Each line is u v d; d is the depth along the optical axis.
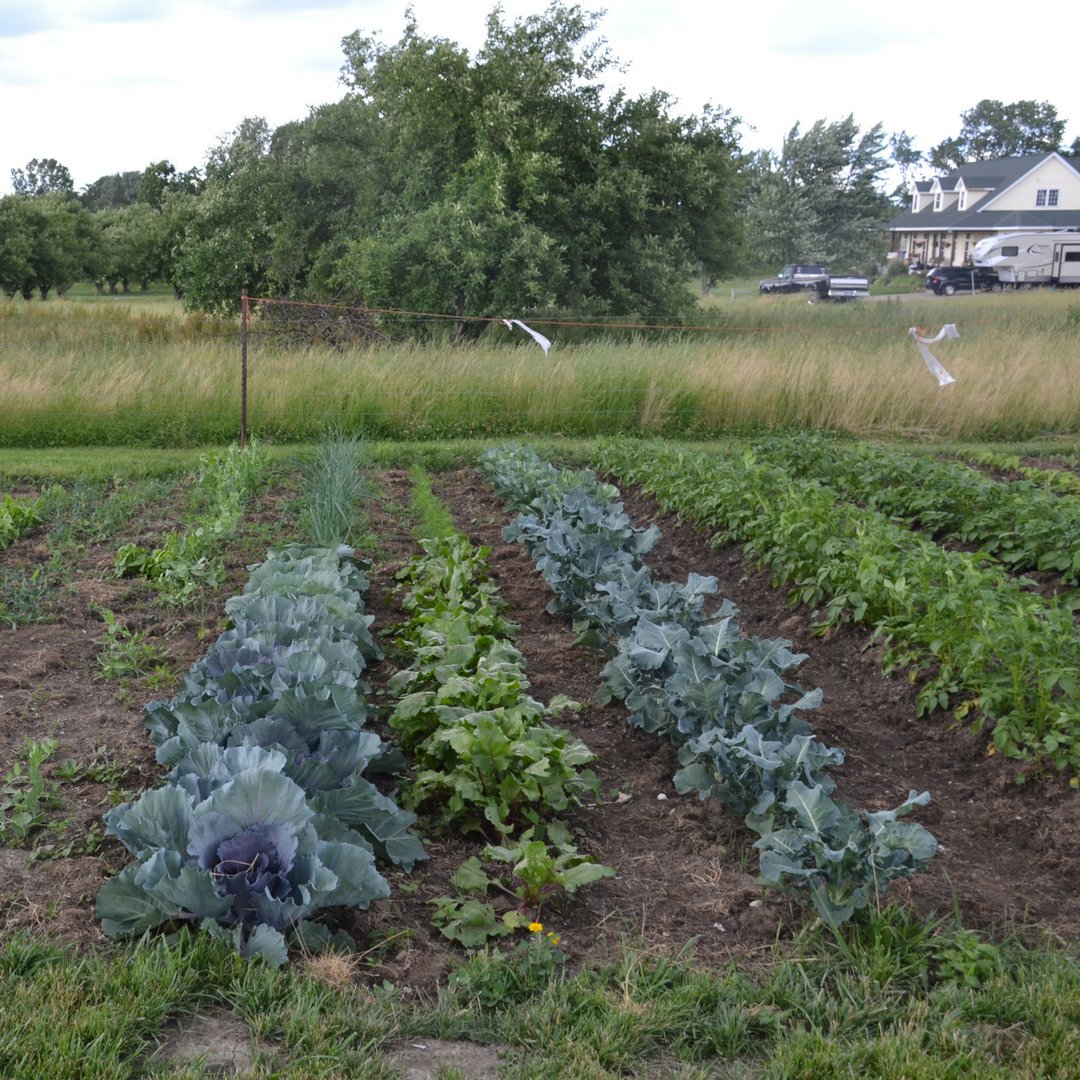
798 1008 3.71
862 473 11.71
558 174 23.55
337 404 15.25
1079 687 6.00
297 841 4.03
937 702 6.36
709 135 25.75
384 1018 3.61
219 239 26.17
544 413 15.78
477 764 4.95
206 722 5.03
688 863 4.80
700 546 10.31
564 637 7.70
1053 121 118.75
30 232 48.94
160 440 14.80
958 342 18.94
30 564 9.01
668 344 18.30
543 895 4.31
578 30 24.41
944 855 4.97
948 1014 3.66
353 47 26.58
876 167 79.19
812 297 48.09
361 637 6.89
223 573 8.64
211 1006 3.62
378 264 22.39
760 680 5.37
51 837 4.76
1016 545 9.28
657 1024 3.62
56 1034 3.38
